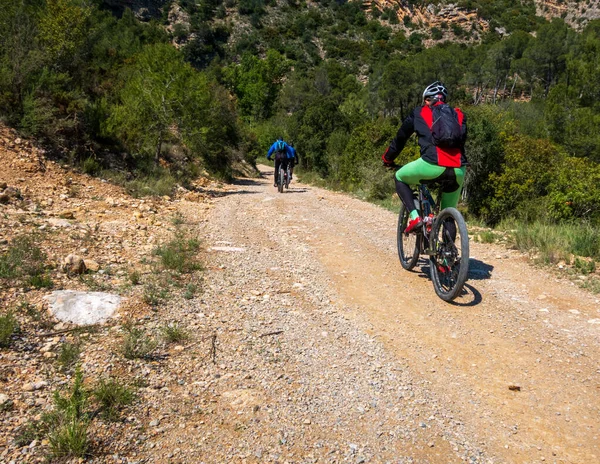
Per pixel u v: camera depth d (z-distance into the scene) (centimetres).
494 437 255
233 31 14275
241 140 2936
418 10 17962
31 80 1014
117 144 1195
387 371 320
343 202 1147
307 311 416
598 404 285
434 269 472
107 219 684
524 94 9800
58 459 216
